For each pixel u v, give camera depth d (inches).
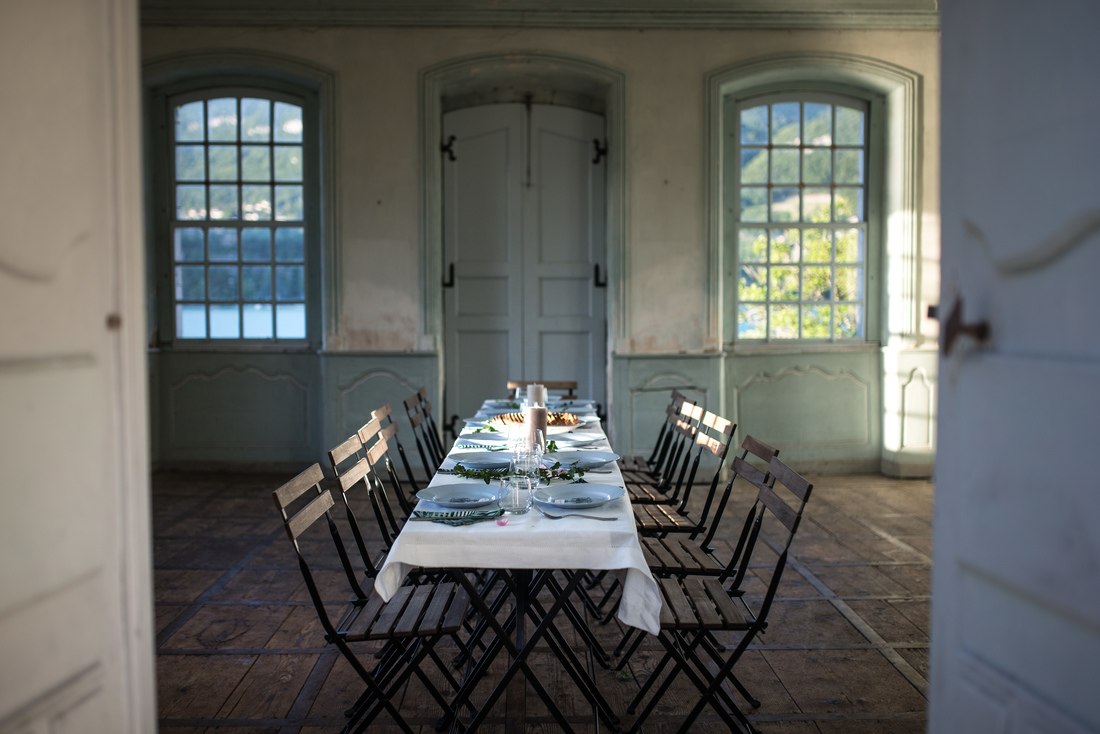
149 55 251.1
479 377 275.6
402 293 257.9
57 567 52.7
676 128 256.1
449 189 271.7
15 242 49.0
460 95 270.5
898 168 262.2
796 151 269.0
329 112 253.4
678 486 161.5
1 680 48.5
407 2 248.2
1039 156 48.4
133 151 59.5
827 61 254.1
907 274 261.4
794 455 271.4
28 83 50.2
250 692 116.1
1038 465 48.9
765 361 269.9
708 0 248.8
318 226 266.5
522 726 107.7
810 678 120.7
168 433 269.7
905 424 263.1
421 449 182.2
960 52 56.8
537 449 116.5
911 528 203.6
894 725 107.4
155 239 267.4
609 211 263.6
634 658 127.8
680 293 259.3
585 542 91.3
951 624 58.8
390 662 107.7
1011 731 51.9
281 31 252.2
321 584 161.8
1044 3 47.9
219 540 192.7
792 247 270.8
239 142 265.4
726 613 99.2
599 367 276.7
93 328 55.9
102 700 57.0
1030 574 49.7
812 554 182.1
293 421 269.3
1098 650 44.2
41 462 51.3
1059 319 46.9
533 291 274.5
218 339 269.9
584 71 254.4
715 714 110.6
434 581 122.3
